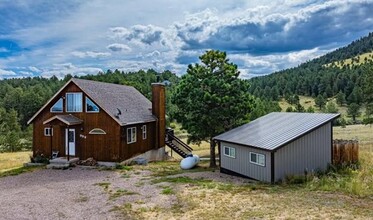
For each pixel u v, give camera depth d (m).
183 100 22.05
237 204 11.20
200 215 10.32
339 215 9.35
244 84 22.12
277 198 11.68
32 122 23.97
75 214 11.26
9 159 31.45
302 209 10.09
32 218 10.99
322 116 17.22
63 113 23.16
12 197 14.03
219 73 22.67
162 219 10.23
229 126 22.44
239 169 17.34
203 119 21.53
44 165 22.39
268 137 16.27
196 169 21.08
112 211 11.38
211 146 22.55
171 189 13.90
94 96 22.44
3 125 61.69
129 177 17.92
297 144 15.52
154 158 27.73
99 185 15.88
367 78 37.72
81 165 21.75
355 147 17.61
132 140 23.92
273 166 14.75
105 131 22.19
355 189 12.20
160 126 28.36
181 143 30.92
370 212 9.55
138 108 27.05
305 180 14.39
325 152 16.44
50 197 13.77
